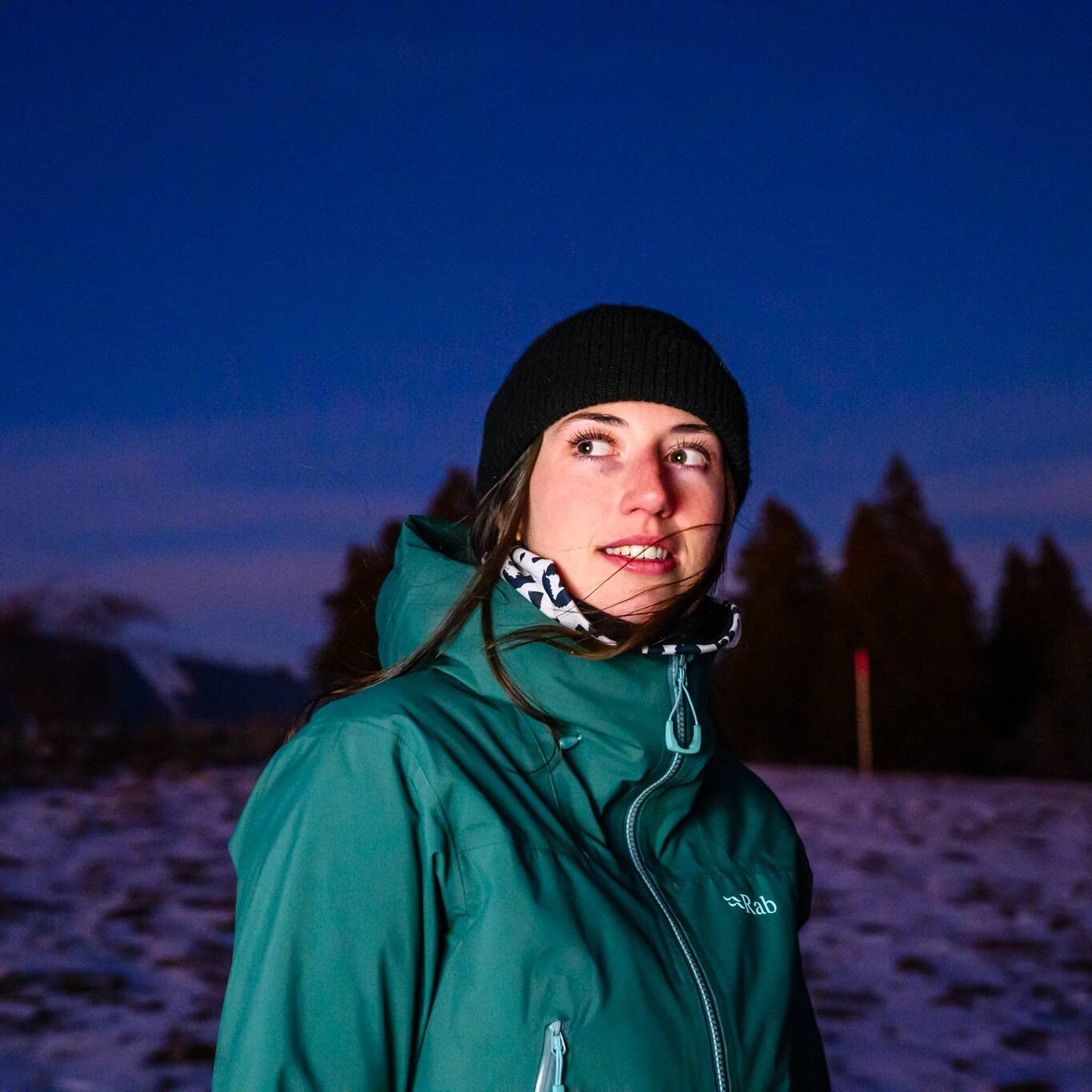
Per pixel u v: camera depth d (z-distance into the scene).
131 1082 4.13
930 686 37.06
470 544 1.69
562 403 1.54
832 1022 5.33
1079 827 11.84
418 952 1.30
